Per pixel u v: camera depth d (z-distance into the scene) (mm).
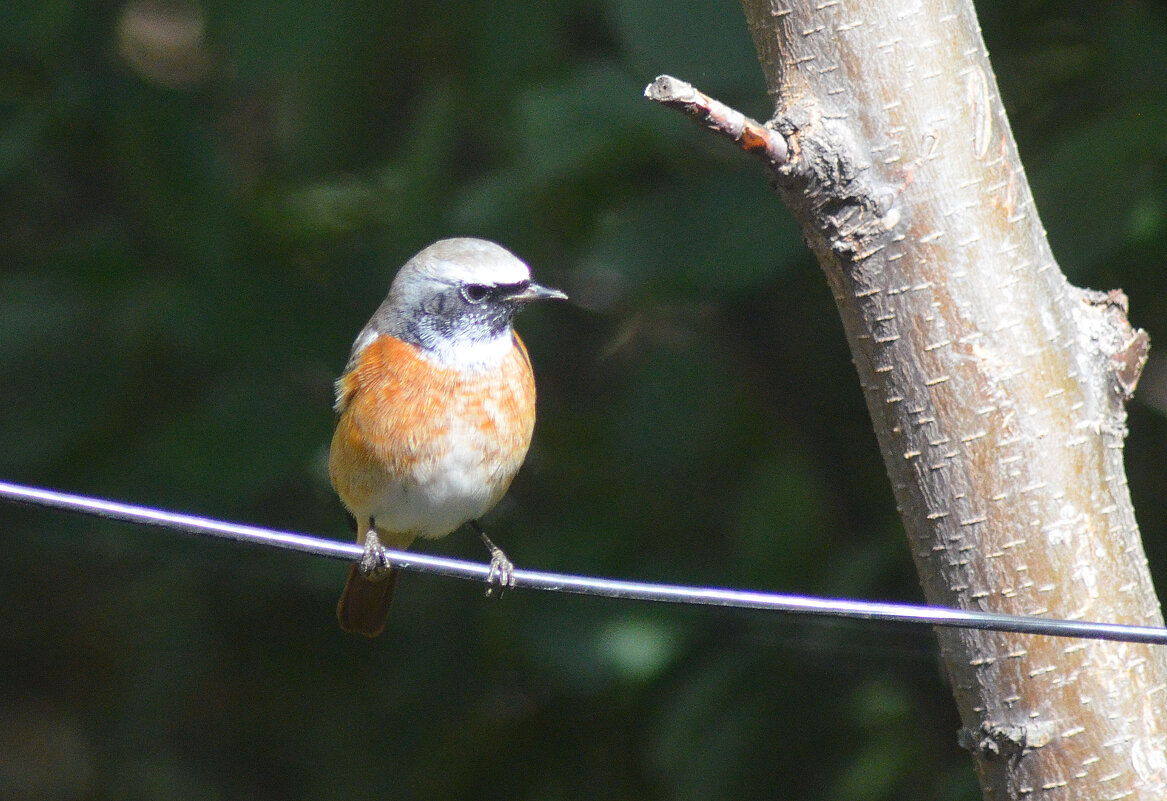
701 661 10805
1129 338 6598
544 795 11305
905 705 10758
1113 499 6492
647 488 11219
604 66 10531
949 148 6398
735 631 10727
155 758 13289
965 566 6418
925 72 6402
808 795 10555
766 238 9391
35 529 11758
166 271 10844
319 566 11477
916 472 6484
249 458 10008
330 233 11438
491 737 11375
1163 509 10188
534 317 11922
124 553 11906
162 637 12336
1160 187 8820
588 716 11344
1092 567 6355
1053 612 6324
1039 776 6316
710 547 11164
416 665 11570
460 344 8812
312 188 11898
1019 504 6355
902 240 6406
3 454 10258
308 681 12102
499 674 11414
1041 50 10609
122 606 13266
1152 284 9992
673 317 12078
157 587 12273
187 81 12664
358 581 9477
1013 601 6355
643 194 10188
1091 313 6645
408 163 11461
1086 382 6512
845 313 6598
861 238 6430
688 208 9609
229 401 10195
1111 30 9883
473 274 8742
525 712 11477
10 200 11797
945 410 6402
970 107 6441
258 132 13445
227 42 11109
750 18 6684
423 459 8789
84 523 11750
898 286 6426
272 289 10633
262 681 12297
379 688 11867
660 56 9469
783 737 10594
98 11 11430
